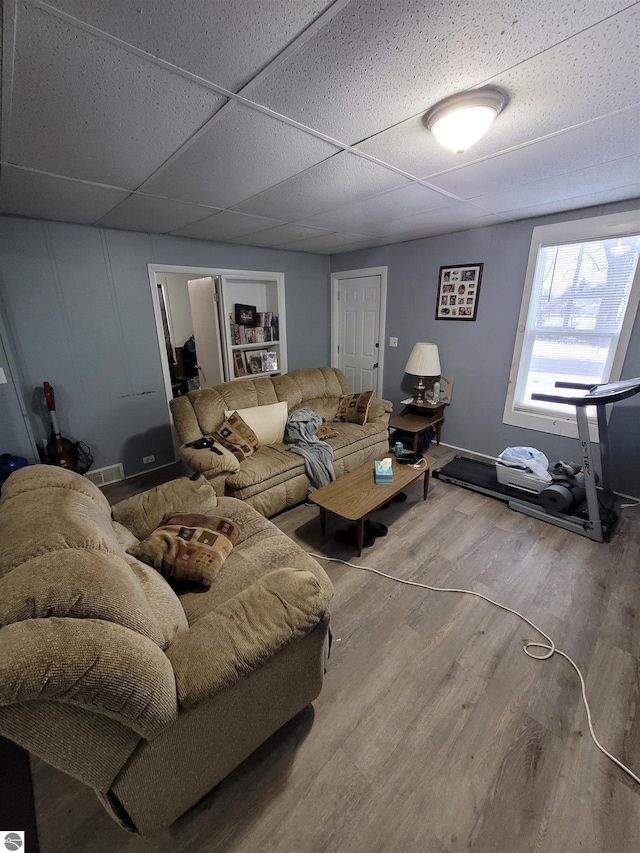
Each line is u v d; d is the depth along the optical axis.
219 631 1.02
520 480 2.83
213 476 2.48
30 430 2.72
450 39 0.95
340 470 3.20
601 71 1.08
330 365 5.19
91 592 0.82
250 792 1.18
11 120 1.27
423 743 1.30
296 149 1.58
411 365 3.78
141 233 3.17
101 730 0.79
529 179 2.03
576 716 1.38
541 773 1.21
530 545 2.37
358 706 1.43
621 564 2.17
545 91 1.19
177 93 1.16
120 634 0.80
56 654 0.69
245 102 1.22
